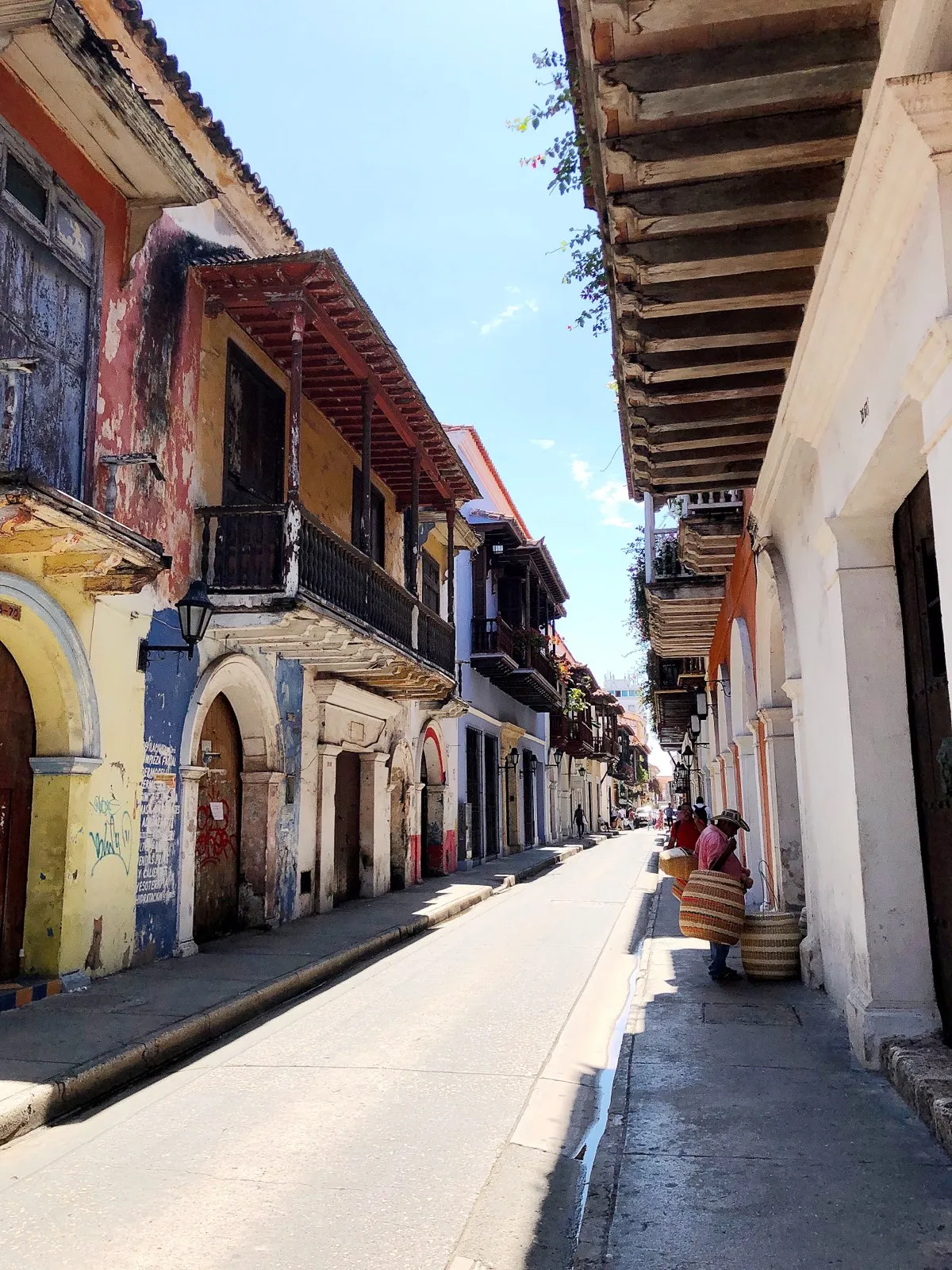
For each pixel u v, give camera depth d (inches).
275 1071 251.9
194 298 432.1
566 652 1765.5
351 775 663.1
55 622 326.3
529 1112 214.1
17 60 307.6
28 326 317.7
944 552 148.9
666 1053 236.1
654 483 358.6
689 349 262.1
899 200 157.1
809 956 310.3
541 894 737.6
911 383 156.6
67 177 340.5
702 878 334.0
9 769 328.5
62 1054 248.8
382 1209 161.9
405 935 509.0
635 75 178.5
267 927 490.9
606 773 2556.6
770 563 331.9
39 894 331.3
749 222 211.5
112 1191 171.8
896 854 219.3
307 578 430.9
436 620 636.7
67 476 336.5
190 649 378.6
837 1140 170.7
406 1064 254.5
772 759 389.7
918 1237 133.3
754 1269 126.5
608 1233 138.8
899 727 223.8
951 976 202.4
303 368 510.9
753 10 168.1
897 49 148.6
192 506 425.7
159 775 393.1
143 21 375.2
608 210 214.1
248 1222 157.0
